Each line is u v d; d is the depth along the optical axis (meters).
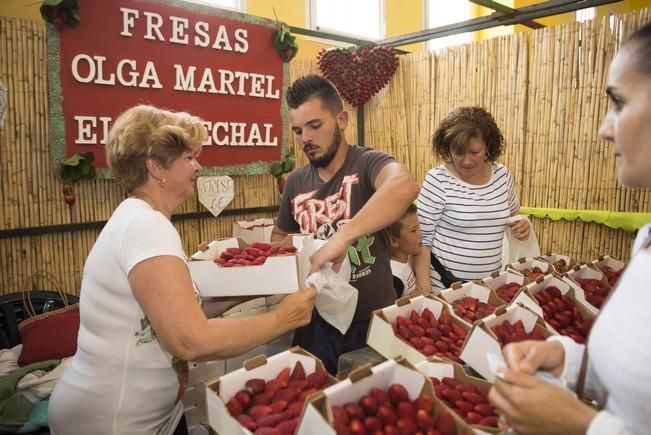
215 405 0.94
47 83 2.20
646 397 0.58
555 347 0.79
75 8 2.13
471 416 0.88
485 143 1.85
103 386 1.09
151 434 1.15
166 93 2.49
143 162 1.13
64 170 2.21
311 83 1.47
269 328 1.09
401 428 0.81
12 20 2.10
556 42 2.56
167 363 1.14
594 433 0.59
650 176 0.62
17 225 2.19
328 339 1.56
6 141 2.13
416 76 3.18
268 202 3.11
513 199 2.07
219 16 2.62
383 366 0.91
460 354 1.13
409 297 1.35
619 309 0.63
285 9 3.46
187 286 1.00
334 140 1.51
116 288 1.06
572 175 2.57
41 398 1.67
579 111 2.51
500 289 1.61
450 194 1.94
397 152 3.33
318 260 1.27
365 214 1.29
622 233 2.45
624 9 5.28
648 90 0.59
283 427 0.84
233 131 2.77
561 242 2.67
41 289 2.28
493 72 2.82
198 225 2.84
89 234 2.40
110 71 2.29
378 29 4.19
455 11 5.25
